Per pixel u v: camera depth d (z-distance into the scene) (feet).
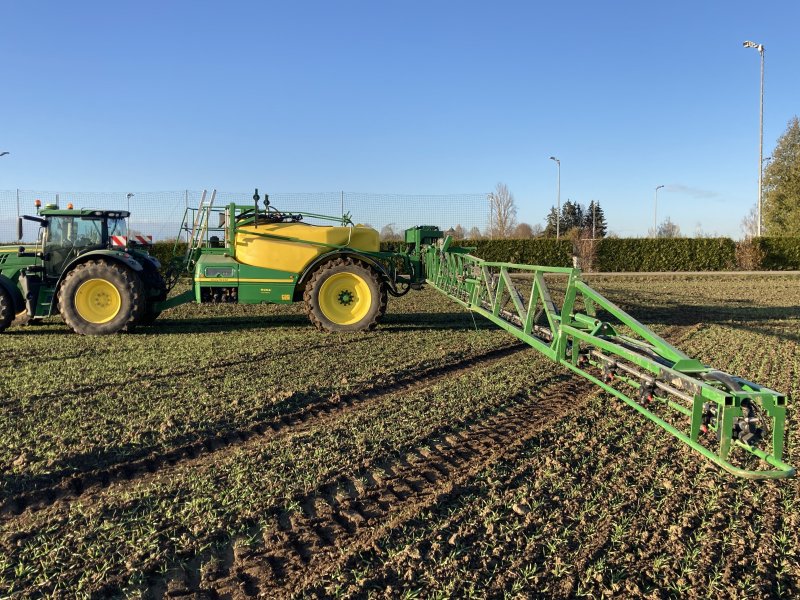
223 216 29.78
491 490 11.84
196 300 28.14
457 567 9.36
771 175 150.10
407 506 11.28
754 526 10.75
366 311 28.35
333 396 17.79
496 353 24.61
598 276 71.46
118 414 15.72
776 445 9.59
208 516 10.68
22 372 19.86
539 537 10.23
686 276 71.20
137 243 31.60
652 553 9.84
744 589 8.99
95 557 9.48
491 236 80.07
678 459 13.46
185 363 21.31
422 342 26.00
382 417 15.88
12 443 13.64
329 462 12.97
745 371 21.99
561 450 13.85
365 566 9.37
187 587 8.98
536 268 19.94
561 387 19.04
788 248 83.35
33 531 10.23
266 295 28.09
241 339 26.16
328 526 10.61
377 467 12.89
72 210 28.27
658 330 30.99
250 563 9.52
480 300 27.50
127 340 25.79
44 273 28.09
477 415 16.26
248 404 16.71
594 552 9.79
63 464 12.69
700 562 9.61
